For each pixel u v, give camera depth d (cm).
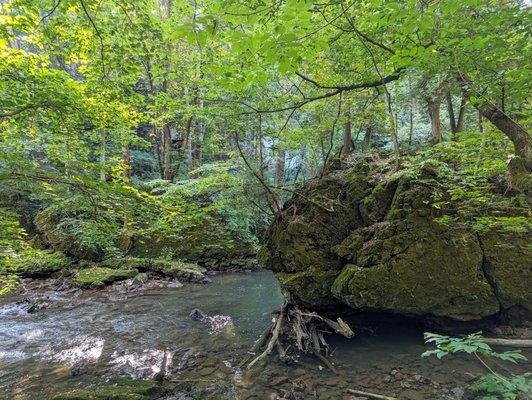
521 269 696
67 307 1085
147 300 1163
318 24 459
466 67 469
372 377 595
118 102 725
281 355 679
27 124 573
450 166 718
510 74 426
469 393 523
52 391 587
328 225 833
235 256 1714
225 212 1639
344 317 820
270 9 279
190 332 863
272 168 2128
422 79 861
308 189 916
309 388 572
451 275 698
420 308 701
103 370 662
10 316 995
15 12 610
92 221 675
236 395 565
